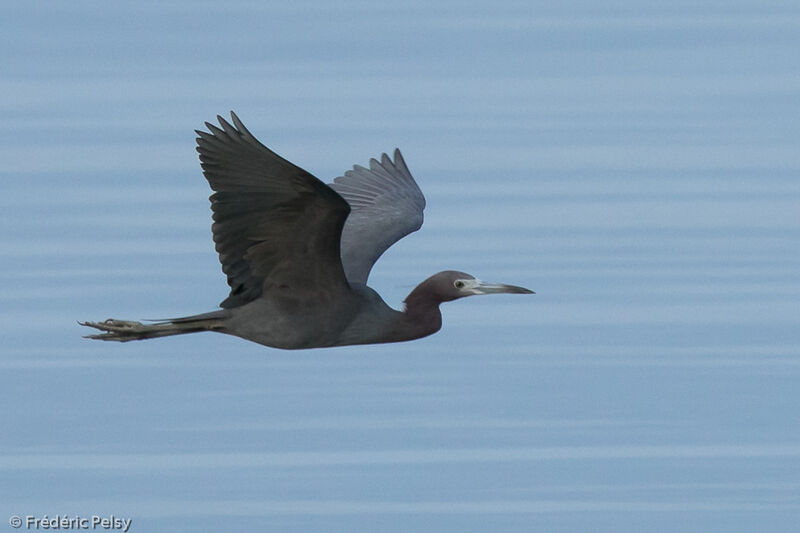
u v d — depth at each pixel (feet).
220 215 49.06
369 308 53.42
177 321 51.93
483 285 54.95
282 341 52.01
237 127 45.96
